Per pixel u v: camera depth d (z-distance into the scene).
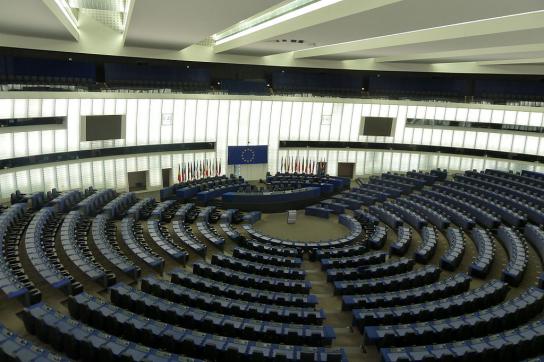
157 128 32.75
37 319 11.60
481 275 18.44
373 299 15.41
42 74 29.44
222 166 36.59
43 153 27.67
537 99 37.19
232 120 35.78
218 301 14.17
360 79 40.12
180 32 20.30
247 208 29.56
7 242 18.06
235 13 15.15
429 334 12.55
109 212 24.05
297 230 26.53
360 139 39.56
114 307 12.77
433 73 36.03
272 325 12.82
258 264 18.59
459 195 30.41
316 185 33.59
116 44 27.23
